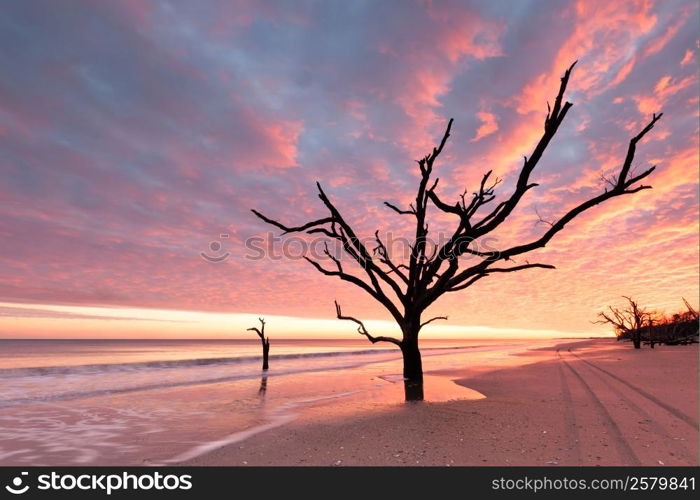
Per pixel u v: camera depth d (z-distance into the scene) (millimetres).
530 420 7332
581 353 36312
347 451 5809
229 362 33844
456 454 5480
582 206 10086
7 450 6484
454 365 24500
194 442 6766
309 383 16250
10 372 23469
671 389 10484
